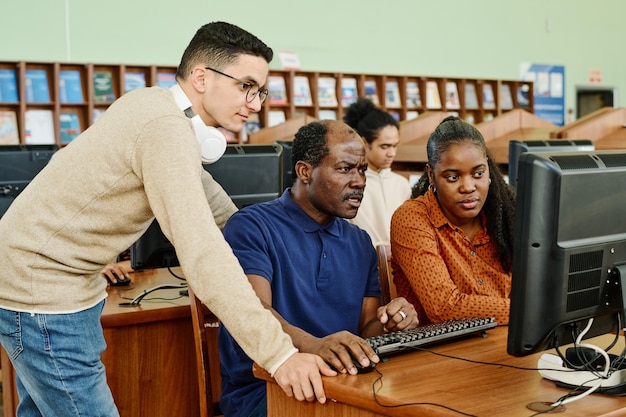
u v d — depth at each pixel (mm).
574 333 1488
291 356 1490
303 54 9484
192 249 1504
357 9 9859
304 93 9227
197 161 1608
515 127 5680
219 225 2229
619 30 12531
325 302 1938
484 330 1860
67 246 1686
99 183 1644
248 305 1487
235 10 8945
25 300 1685
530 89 11172
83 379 1762
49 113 7797
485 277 2104
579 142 3492
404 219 2094
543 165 1374
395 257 2121
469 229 2121
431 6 10500
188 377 2422
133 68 8188
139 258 2516
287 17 9336
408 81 10102
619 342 1791
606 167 1444
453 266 2078
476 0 10922
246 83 1812
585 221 1420
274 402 1602
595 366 1502
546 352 1702
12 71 7641
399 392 1403
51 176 1685
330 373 1500
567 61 11961
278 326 1507
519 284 1417
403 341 1661
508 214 2100
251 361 1865
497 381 1484
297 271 1911
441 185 2020
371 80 9812
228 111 1824
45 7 7773
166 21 8492
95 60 8086
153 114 1620
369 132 3781
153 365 2365
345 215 1915
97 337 1795
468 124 2039
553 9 11727
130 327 2324
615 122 5223
